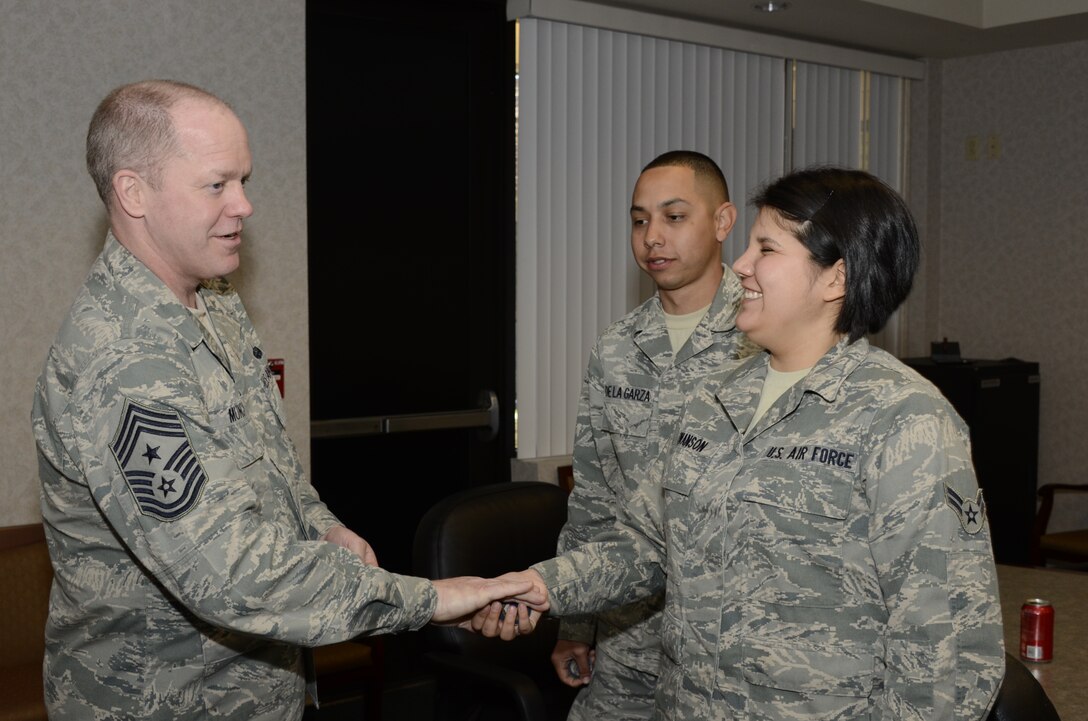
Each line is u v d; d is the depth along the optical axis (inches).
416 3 158.2
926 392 56.2
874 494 55.4
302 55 138.1
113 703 62.6
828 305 60.0
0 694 108.7
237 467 62.4
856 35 199.3
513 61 166.7
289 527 66.6
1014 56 216.8
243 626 59.4
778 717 57.5
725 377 66.4
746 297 61.1
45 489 63.6
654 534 81.6
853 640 56.5
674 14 179.8
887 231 57.5
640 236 88.7
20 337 121.3
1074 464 213.0
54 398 60.6
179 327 62.6
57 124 122.0
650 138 180.2
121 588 61.5
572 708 94.0
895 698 53.5
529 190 167.6
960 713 52.4
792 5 175.0
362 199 156.0
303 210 138.9
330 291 153.6
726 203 90.0
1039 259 216.2
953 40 206.1
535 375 169.9
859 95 214.1
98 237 125.2
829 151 208.4
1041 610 89.0
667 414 86.6
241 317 76.1
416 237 161.8
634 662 87.7
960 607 52.7
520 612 73.6
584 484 93.8
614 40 174.9
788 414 59.7
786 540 58.0
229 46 132.3
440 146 163.5
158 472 57.7
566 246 172.1
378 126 156.9
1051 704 71.1
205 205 61.8
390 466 161.3
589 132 173.2
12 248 120.2
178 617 62.1
